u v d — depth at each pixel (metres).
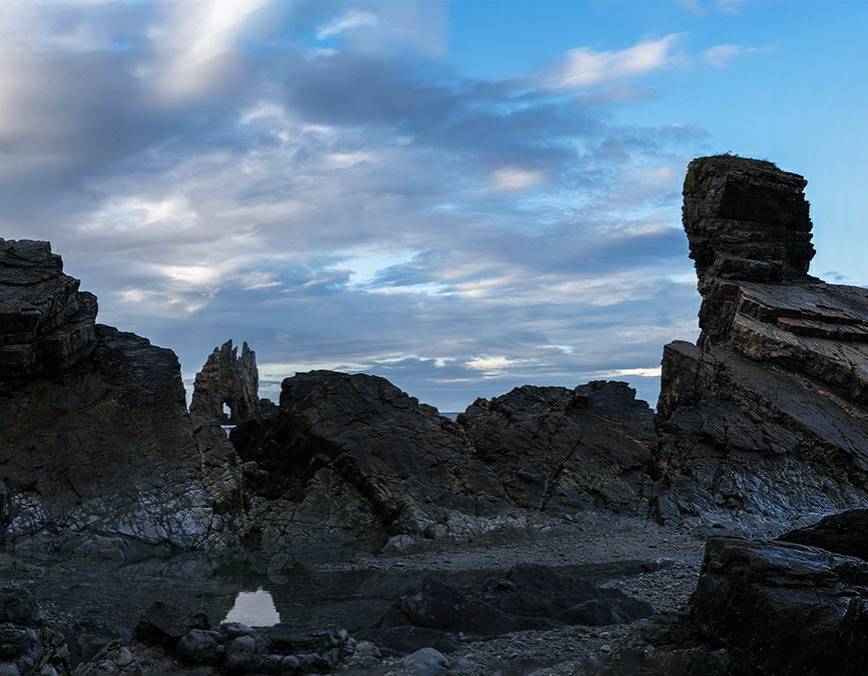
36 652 10.96
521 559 23.53
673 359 38.44
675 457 32.75
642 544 25.58
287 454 31.44
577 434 32.97
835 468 33.41
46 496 24.61
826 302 43.06
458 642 13.64
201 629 12.83
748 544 11.72
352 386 32.56
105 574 21.30
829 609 10.30
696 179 46.62
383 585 20.44
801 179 46.50
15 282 28.80
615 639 13.61
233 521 25.69
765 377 38.06
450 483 28.84
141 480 25.70
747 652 10.67
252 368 57.16
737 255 44.25
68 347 28.59
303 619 16.97
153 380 29.23
